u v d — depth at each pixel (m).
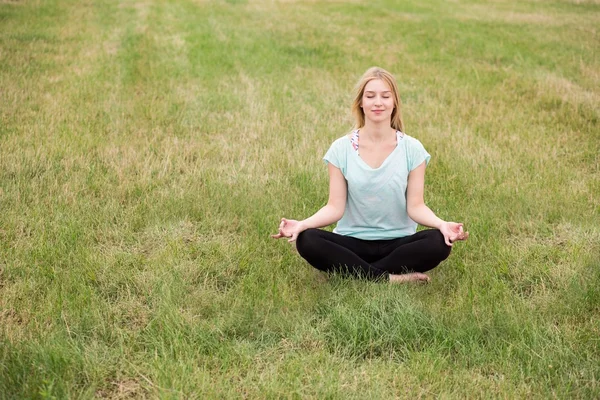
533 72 9.62
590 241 4.41
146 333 3.34
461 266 4.05
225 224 4.70
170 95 7.99
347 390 2.91
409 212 3.88
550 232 4.64
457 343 3.23
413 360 3.10
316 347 3.25
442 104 7.99
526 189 5.32
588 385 2.91
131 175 5.54
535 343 3.20
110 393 2.92
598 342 3.22
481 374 3.06
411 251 3.75
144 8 14.79
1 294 3.70
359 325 3.35
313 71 9.60
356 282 3.74
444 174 5.66
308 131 6.86
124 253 4.19
